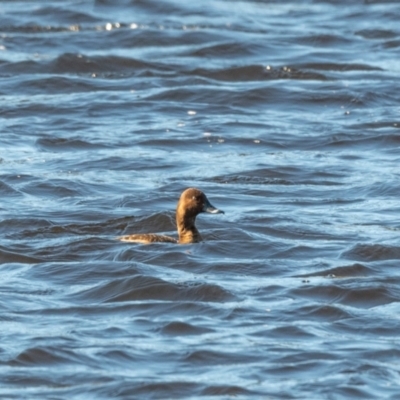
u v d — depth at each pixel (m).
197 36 54.69
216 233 28.22
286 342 21.20
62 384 19.45
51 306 23.14
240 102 45.00
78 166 36.34
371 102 44.91
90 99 45.16
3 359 20.27
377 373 19.89
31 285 24.59
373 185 34.12
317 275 25.22
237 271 25.48
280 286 24.23
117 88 47.22
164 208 31.55
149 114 43.47
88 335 21.44
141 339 21.28
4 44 53.75
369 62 51.09
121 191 33.41
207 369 20.05
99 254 26.88
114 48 53.72
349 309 22.98
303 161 37.00
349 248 27.23
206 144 39.38
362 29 56.59
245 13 60.66
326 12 61.16
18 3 61.69
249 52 52.38
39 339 21.11
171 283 23.89
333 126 41.59
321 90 46.22
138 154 37.72
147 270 25.23
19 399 18.84
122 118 42.91
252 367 20.08
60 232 29.33
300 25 58.12
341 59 51.53
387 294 23.80
